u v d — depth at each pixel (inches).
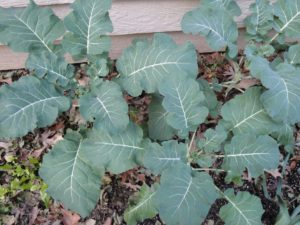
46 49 26.2
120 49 33.9
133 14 30.6
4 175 28.3
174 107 24.1
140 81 24.6
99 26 25.6
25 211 27.0
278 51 33.7
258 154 24.4
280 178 29.1
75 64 33.6
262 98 23.9
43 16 25.8
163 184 21.8
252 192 29.2
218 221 28.0
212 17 27.4
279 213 27.5
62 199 23.8
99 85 24.4
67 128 30.5
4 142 29.5
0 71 33.5
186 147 24.8
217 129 24.8
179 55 24.8
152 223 27.5
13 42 25.2
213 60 34.9
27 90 23.5
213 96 28.4
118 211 27.8
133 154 24.6
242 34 34.5
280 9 28.5
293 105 23.8
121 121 22.8
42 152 29.3
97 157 24.0
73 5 25.4
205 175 23.4
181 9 31.2
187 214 21.3
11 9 25.7
